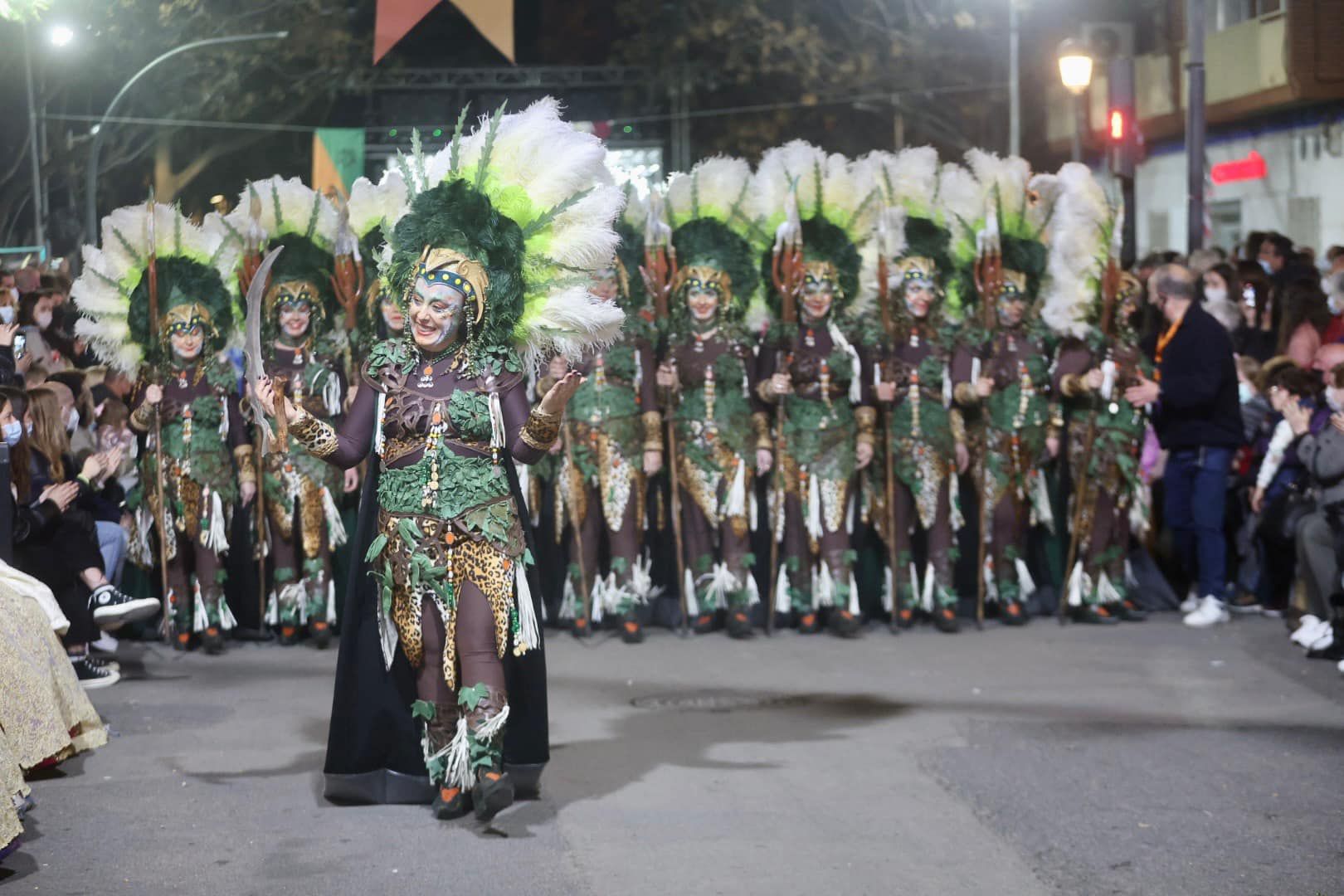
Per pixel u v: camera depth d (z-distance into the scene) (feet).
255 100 99.25
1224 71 85.30
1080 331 34.04
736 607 33.37
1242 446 34.73
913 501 33.96
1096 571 34.65
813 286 32.63
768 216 32.99
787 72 101.76
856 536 34.86
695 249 32.89
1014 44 86.38
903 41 101.76
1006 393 34.17
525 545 20.29
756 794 21.49
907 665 30.37
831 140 109.70
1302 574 32.01
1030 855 18.86
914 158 33.63
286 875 18.29
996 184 33.76
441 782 20.58
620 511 33.01
